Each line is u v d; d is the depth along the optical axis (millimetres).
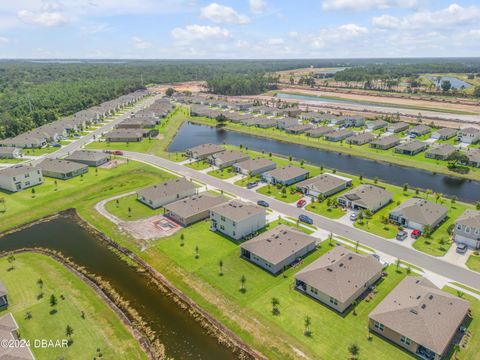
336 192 95812
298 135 162000
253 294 56281
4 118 177125
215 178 107062
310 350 45688
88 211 86312
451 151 125750
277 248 64125
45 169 108750
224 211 74438
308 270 57625
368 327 49312
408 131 159500
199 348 46938
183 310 53875
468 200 92375
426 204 79938
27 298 55406
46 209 87750
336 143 147500
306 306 53469
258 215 74938
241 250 66688
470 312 51875
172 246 70000
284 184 99250
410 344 45031
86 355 44938
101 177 107938
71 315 51844
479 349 45438
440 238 71812
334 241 71125
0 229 78312
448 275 60219
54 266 64438
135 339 47969
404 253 66812
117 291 58125
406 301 49938
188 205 81375
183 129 187500
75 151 127375
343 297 51875
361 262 59000
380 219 80000
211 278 60344
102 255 68500
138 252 68750
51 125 166375
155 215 83125
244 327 50000
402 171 116562
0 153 129500
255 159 115188
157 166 118562
